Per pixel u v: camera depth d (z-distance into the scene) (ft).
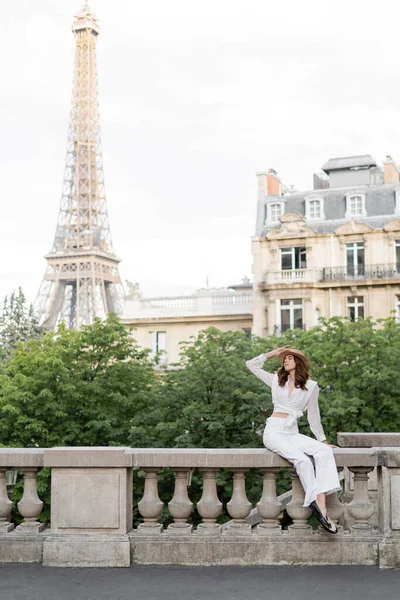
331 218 204.03
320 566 27.91
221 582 25.94
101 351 104.94
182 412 95.25
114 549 28.17
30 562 28.71
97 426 94.94
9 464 29.19
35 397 95.91
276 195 214.90
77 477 28.73
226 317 209.05
